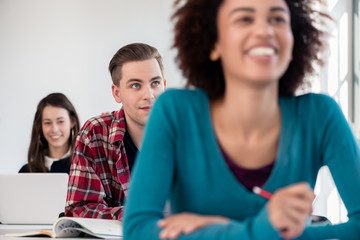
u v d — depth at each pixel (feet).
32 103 21.61
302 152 3.25
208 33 3.19
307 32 3.41
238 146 3.16
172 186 3.34
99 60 21.71
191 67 3.32
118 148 8.14
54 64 21.66
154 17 21.71
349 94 16.75
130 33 21.72
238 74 2.95
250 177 3.16
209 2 3.14
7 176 8.64
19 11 21.65
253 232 2.47
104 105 21.66
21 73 21.62
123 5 21.72
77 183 8.05
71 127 15.21
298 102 3.35
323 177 16.19
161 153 3.16
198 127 3.21
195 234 2.69
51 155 15.05
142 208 3.02
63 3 21.72
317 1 3.45
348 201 3.32
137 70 8.39
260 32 2.85
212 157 3.16
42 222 8.59
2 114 21.52
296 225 2.38
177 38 3.33
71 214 7.98
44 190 8.64
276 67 2.91
